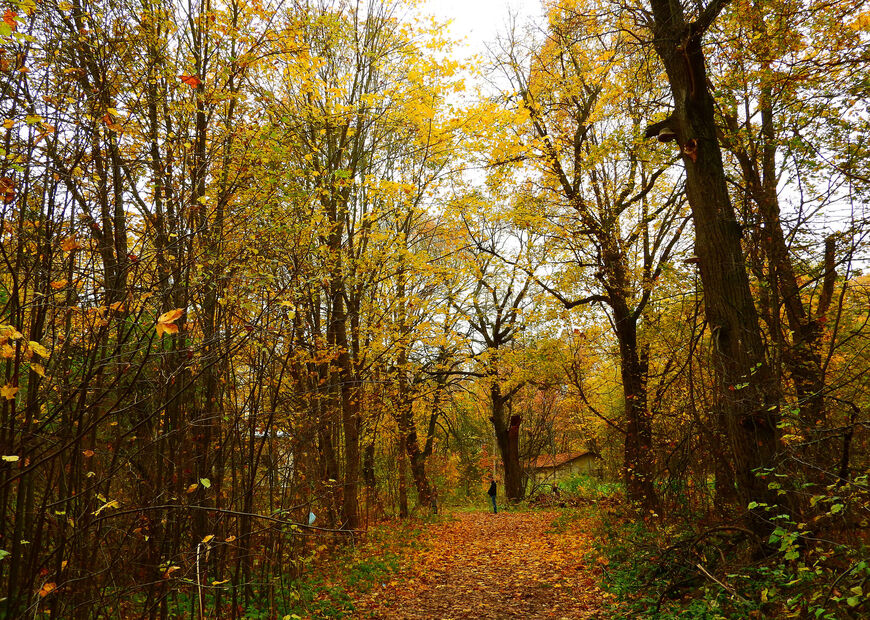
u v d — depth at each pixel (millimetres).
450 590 8320
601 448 19766
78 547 4348
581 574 8453
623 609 6316
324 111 8523
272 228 6109
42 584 4078
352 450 11234
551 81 12789
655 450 10312
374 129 11766
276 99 7875
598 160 10148
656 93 10594
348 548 10320
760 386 5922
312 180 8320
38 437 3770
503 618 6742
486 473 34906
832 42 7059
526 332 15922
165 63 5773
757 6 6980
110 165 4430
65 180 3799
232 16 6820
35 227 3736
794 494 5539
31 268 3678
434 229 13336
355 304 10883
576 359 14398
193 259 4621
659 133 7141
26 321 3975
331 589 7961
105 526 4613
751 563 5395
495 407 25578
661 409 10586
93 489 4312
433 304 12703
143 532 5082
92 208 4273
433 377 17641
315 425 8070
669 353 11047
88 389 3801
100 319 3664
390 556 10445
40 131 3592
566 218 12859
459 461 31188
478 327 22672
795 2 6938
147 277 4586
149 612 4594
